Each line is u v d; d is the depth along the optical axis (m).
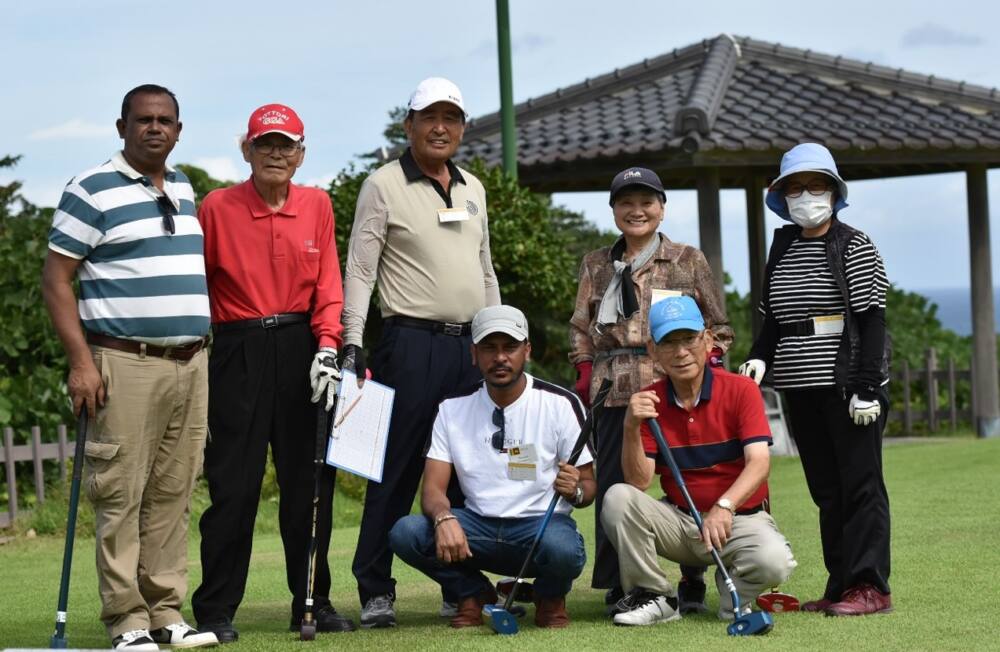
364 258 5.51
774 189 5.36
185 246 4.89
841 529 5.27
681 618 5.19
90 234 4.76
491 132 13.42
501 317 5.15
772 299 5.33
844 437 5.15
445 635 4.96
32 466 10.18
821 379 5.17
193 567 7.63
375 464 5.25
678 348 5.08
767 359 5.42
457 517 5.25
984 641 4.47
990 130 12.31
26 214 13.25
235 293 5.16
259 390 5.15
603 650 4.51
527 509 5.21
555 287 11.48
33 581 7.19
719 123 11.82
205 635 4.84
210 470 5.18
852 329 5.18
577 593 6.09
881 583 5.07
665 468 5.25
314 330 5.23
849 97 12.92
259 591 6.59
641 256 5.61
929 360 15.05
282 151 5.09
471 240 5.63
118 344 4.79
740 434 5.14
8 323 10.40
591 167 12.13
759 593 5.15
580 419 5.25
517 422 5.24
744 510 5.18
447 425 5.33
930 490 9.02
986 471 9.91
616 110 12.94
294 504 5.25
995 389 13.81
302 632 4.92
